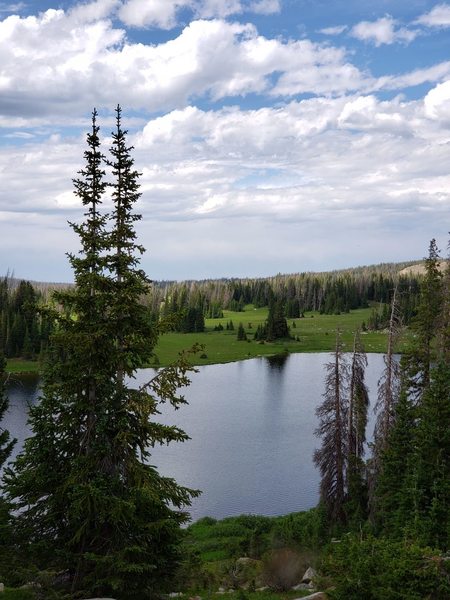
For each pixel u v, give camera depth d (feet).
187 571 65.26
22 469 53.72
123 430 53.01
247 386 323.57
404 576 45.03
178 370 55.06
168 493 53.31
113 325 53.16
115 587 46.32
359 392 115.14
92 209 53.98
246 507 140.87
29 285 466.70
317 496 147.74
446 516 71.56
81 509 48.65
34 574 47.11
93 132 53.78
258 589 79.71
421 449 78.69
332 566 50.19
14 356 411.95
